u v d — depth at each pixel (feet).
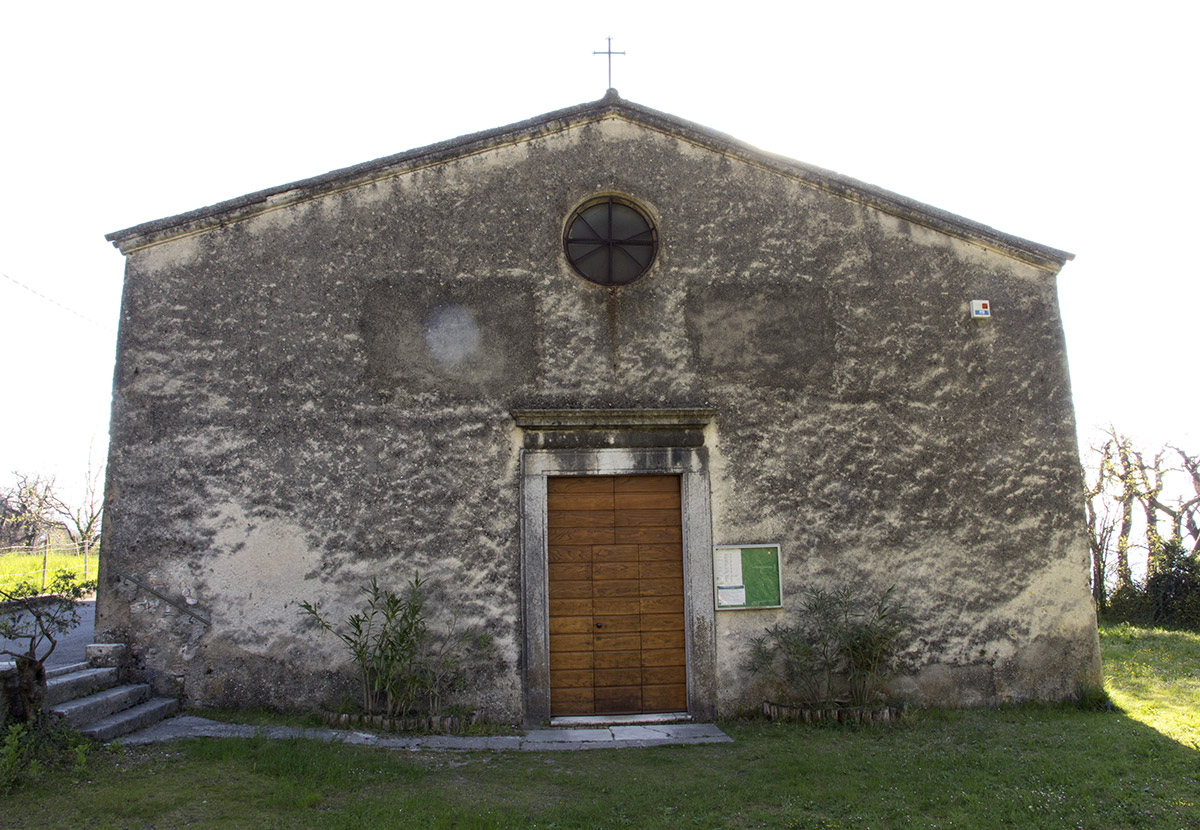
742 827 15.43
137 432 23.24
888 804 16.38
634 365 24.66
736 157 25.88
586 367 24.52
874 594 24.21
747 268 25.43
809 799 16.75
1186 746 20.03
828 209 25.95
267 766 17.67
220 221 24.08
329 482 23.34
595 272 25.43
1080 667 24.52
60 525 87.25
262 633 22.65
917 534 24.58
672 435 24.27
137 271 23.90
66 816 14.98
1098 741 20.22
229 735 19.79
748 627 23.79
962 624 24.31
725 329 25.05
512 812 15.83
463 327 24.36
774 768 18.65
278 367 23.73
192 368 23.57
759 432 24.63
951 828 15.23
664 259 25.18
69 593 23.38
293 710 22.36
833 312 25.46
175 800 15.84
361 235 24.52
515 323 24.52
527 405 24.14
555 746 20.71
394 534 23.24
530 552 23.45
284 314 23.97
